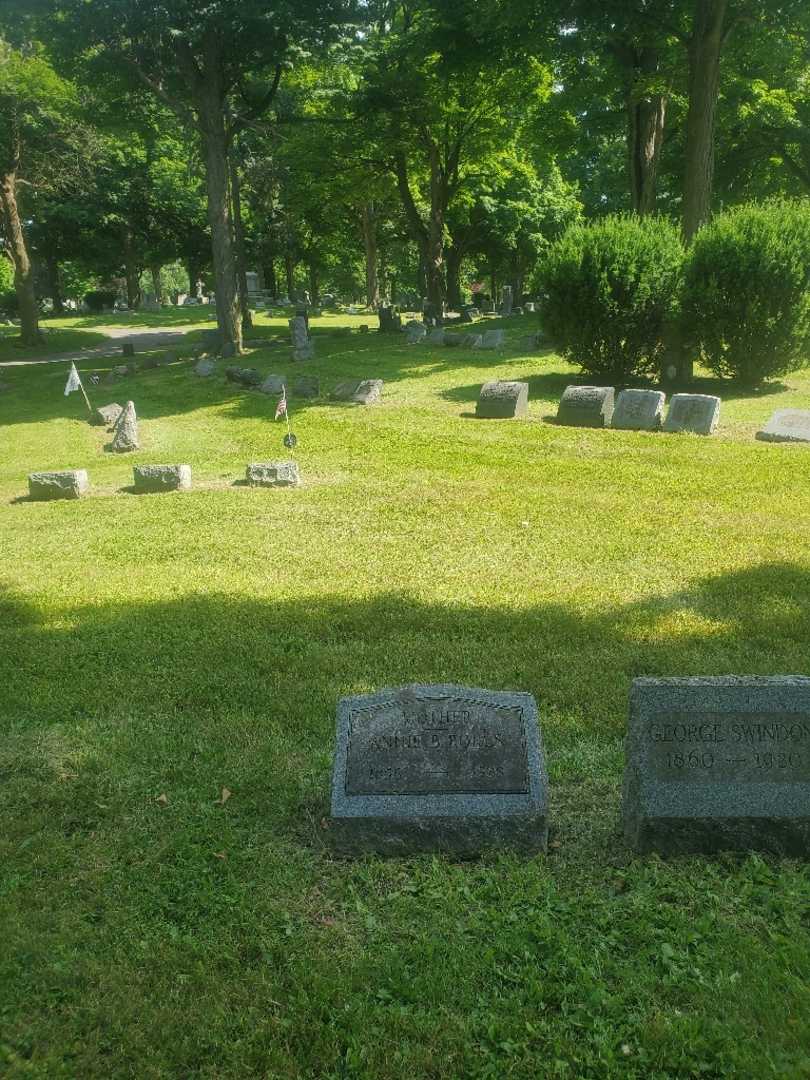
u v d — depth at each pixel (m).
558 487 14.84
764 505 13.24
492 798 5.15
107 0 29.09
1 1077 3.66
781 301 21.33
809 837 5.03
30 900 4.79
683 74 28.56
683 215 25.48
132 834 5.42
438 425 20.56
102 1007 4.01
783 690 5.01
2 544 13.07
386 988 4.12
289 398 25.36
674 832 5.07
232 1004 4.05
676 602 9.34
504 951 4.30
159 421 23.72
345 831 5.18
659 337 23.64
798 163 41.84
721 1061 3.63
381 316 44.50
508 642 8.41
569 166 58.16
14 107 40.31
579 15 25.70
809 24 26.00
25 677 8.02
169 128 44.72
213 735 6.77
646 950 4.29
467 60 30.78
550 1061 3.69
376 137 41.94
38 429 24.22
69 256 67.69
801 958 4.17
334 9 31.52
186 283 114.75
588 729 6.68
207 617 9.42
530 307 54.75
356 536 12.58
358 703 5.41
